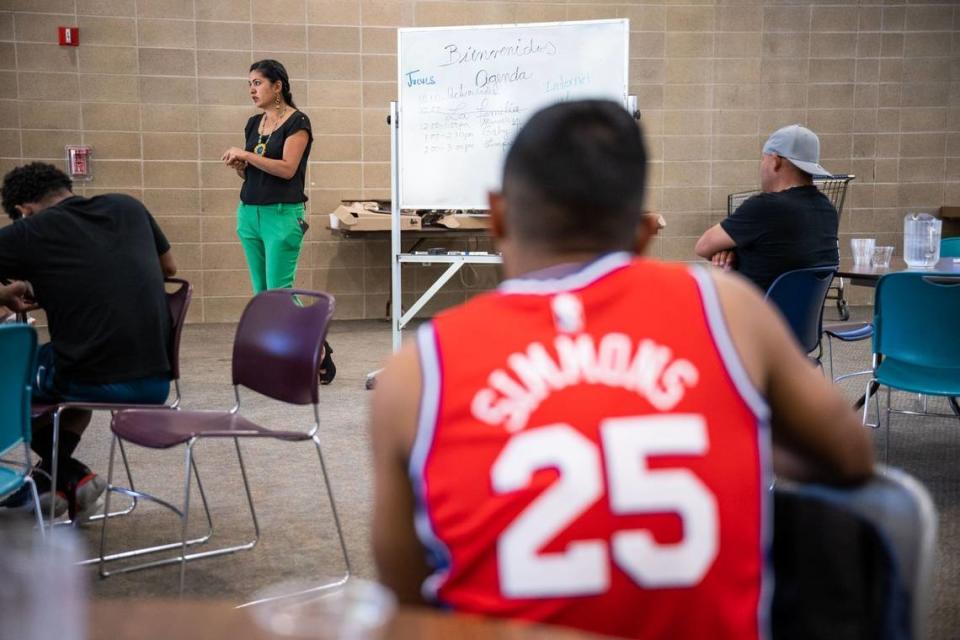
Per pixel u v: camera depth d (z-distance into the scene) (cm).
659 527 90
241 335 299
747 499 94
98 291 292
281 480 367
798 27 813
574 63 508
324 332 272
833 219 358
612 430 92
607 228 104
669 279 100
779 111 822
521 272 106
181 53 738
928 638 232
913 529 102
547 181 103
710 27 804
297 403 278
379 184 785
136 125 737
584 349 95
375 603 74
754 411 97
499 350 95
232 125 753
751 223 346
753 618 94
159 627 81
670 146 813
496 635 79
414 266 792
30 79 716
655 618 90
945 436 432
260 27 748
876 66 826
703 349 97
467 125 519
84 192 734
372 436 99
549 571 90
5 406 221
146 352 301
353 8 761
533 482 90
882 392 527
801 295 335
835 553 107
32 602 70
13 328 213
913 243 407
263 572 278
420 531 94
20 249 287
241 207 536
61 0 714
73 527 311
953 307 313
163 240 329
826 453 106
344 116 771
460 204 524
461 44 514
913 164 840
